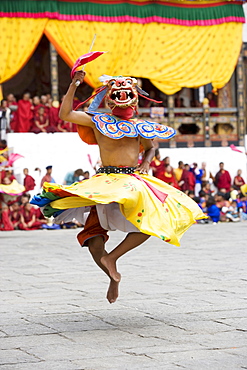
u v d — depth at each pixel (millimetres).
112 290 16250
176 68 64000
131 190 15547
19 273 26234
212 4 65125
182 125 70875
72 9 60938
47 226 53844
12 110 60281
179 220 16172
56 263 29625
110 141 16703
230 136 67812
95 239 16734
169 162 60438
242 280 22766
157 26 63469
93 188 15883
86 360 12289
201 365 11711
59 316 16922
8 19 59594
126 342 13750
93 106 17656
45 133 59125
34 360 12367
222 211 59375
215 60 65250
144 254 32656
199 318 16203
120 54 62469
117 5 62125
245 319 15930
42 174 58000
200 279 23250
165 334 14461
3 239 44250
